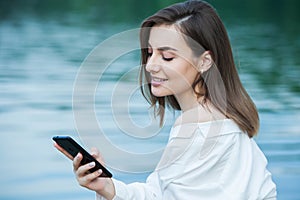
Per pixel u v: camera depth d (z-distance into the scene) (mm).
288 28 18344
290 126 7730
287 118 8164
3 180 5992
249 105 2676
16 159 6613
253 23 19516
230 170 2539
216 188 2506
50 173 6203
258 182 2578
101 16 20578
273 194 2627
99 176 2393
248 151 2605
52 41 15297
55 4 24312
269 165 6328
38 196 5648
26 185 5895
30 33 16641
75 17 20453
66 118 8344
